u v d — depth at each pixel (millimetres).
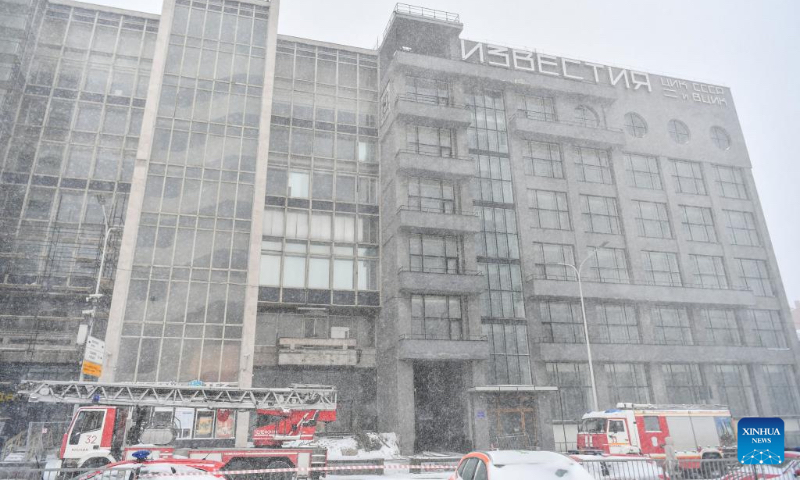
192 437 20562
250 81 38062
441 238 37250
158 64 35750
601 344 38156
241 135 36406
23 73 35625
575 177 43594
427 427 35812
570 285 38781
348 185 39969
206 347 30859
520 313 38156
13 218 33031
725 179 50062
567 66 47969
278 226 36906
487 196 40781
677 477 13281
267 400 18906
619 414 22969
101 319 32062
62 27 37812
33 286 31328
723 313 44250
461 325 35500
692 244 45531
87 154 35781
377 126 42406
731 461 13531
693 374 41062
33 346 30047
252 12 40000
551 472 7309
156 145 34344
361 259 38125
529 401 35250
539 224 41562
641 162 47344
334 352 34031
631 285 40375
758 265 47938
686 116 50312
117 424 17359
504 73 43375
